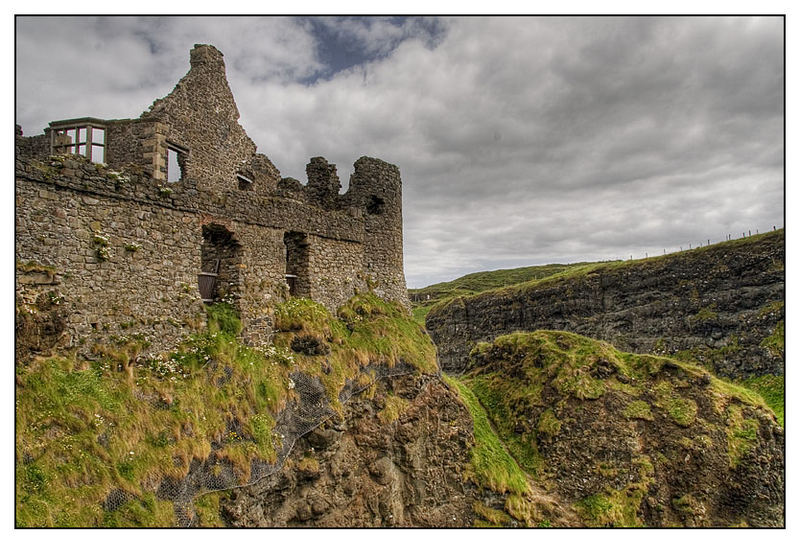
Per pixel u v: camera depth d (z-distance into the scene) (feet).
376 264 97.25
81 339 46.52
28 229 43.50
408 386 84.43
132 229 52.31
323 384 68.49
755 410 110.83
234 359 58.80
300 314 72.13
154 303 53.88
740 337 186.39
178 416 48.96
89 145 70.64
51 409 40.70
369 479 73.46
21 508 34.99
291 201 75.82
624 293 228.63
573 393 117.08
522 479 98.43
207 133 82.07
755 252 191.42
